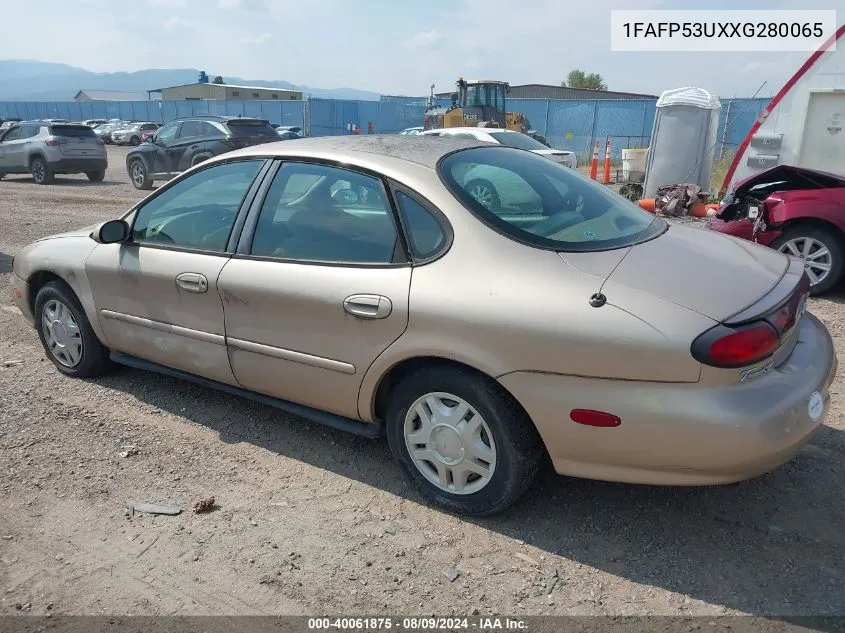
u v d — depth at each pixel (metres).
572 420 2.65
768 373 2.60
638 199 13.91
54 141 18.34
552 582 2.67
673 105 12.49
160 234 3.97
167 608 2.58
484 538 2.95
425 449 3.14
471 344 2.79
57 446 3.79
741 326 2.48
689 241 3.21
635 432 2.56
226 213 3.69
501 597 2.61
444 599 2.60
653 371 2.49
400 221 3.09
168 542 2.96
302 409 3.59
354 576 2.73
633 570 2.73
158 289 3.87
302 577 2.73
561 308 2.63
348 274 3.14
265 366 3.52
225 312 3.59
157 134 17.52
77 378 4.71
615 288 2.63
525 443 2.86
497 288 2.77
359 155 3.35
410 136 3.92
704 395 2.46
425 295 2.89
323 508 3.19
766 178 7.17
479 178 3.24
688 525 3.00
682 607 2.52
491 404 2.84
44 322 4.75
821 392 2.72
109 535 3.02
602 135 30.91
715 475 2.54
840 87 10.93
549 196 3.31
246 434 3.91
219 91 72.69
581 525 3.02
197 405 4.29
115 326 4.21
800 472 3.38
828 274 6.46
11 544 2.96
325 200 3.35
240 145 15.98
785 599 2.54
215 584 2.71
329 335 3.21
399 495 3.29
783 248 6.70
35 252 4.63
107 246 4.19
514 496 2.95
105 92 100.81
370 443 3.79
